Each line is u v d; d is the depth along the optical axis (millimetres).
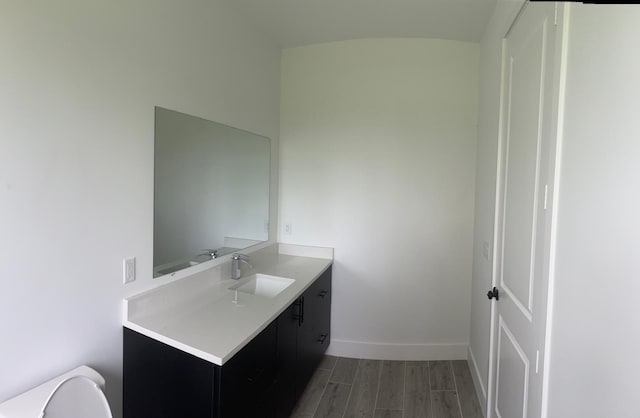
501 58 1981
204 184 2078
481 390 2299
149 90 1656
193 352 1394
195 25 1961
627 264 747
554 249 1142
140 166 1627
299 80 3000
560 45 1127
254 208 2688
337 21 2535
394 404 2332
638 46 726
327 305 2875
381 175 2883
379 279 2932
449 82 2768
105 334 1485
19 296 1170
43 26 1202
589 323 908
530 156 1434
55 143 1257
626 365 743
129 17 1529
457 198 2797
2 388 1140
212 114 2139
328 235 3000
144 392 1526
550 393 1154
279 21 2543
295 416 2197
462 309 2859
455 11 2324
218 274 2229
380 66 2842
